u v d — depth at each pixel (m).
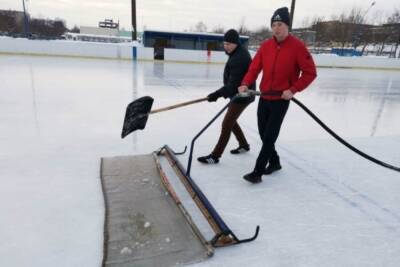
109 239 1.78
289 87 2.41
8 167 2.76
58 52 14.05
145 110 2.46
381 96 8.82
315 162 3.23
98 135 3.84
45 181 2.51
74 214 2.05
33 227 1.89
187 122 4.77
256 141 3.89
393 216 2.23
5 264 1.59
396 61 19.17
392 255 1.80
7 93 6.09
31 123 4.23
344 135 4.53
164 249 1.72
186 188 2.41
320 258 1.75
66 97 6.06
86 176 2.64
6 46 13.38
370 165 3.21
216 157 3.02
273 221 2.10
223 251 1.76
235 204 2.30
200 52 16.05
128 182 2.50
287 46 2.31
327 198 2.46
